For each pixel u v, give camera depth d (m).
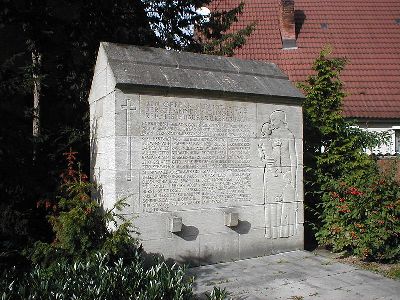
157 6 12.85
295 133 8.35
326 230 8.38
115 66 6.80
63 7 11.35
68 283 4.70
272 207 8.04
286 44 18.27
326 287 6.18
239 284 6.26
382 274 6.87
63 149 10.08
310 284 6.30
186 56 7.71
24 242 7.86
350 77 16.72
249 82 7.93
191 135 7.20
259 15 19.97
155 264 5.75
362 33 18.78
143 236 6.74
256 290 6.02
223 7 20.25
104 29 11.34
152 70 7.05
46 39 10.65
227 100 7.56
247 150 7.77
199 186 7.26
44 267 5.71
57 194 8.16
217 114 7.46
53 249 6.03
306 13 19.89
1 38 11.11
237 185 7.64
